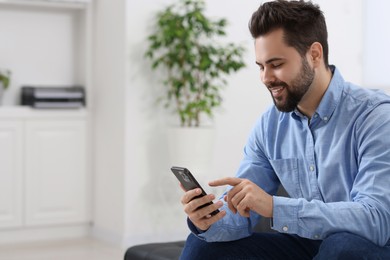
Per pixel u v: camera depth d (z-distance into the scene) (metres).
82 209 5.34
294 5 2.09
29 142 5.10
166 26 4.89
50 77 5.50
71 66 5.56
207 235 2.22
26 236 5.16
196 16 4.80
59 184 5.23
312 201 2.01
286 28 2.05
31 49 5.43
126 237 4.97
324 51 2.15
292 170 2.28
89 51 5.36
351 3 5.93
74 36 5.56
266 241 2.30
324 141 2.18
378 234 1.96
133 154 4.98
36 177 5.14
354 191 2.05
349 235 1.96
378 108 2.09
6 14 5.33
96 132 5.31
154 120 5.04
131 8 4.93
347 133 2.13
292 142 2.28
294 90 2.09
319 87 2.16
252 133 2.43
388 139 2.02
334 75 2.18
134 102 4.96
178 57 4.91
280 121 2.32
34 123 5.12
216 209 2.12
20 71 5.39
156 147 5.06
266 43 2.07
